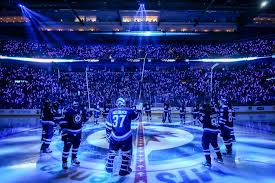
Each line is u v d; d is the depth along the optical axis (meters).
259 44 40.47
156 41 44.31
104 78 35.97
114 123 6.50
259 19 42.78
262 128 17.39
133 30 44.12
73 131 7.42
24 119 25.17
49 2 34.19
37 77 35.12
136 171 7.02
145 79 35.41
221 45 43.03
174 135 13.50
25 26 42.00
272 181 6.14
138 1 32.88
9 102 28.73
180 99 30.75
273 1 33.50
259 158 8.45
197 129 16.08
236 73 35.06
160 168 7.31
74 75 36.47
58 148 10.27
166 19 44.59
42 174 6.79
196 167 7.41
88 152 9.43
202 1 34.41
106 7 35.06
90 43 44.34
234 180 6.23
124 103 6.78
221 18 43.75
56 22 43.47
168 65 39.75
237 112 27.44
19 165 7.68
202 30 44.72
